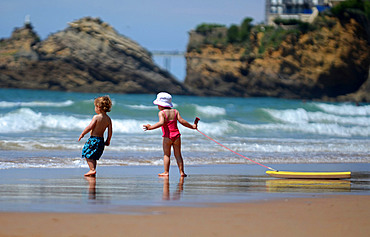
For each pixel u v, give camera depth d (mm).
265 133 51000
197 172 21734
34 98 107438
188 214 10531
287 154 32000
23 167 21453
